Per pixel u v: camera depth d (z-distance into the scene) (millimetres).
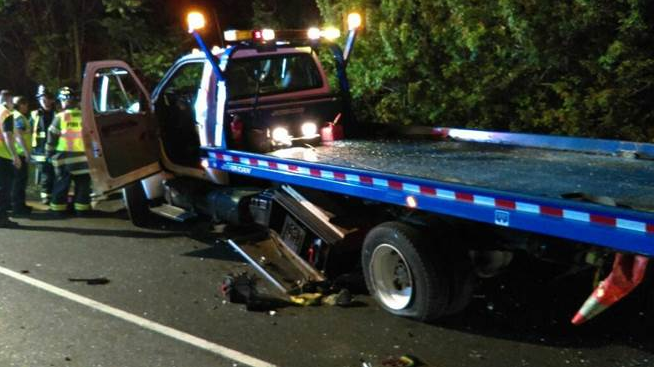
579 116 7543
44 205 9734
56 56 14336
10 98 8945
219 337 5066
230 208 7086
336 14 9875
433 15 8648
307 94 7609
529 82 8195
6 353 4922
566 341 4773
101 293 6098
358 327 5148
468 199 4504
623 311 5211
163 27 13914
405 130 7578
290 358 4680
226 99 6891
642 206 4113
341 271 6027
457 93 8625
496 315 5266
